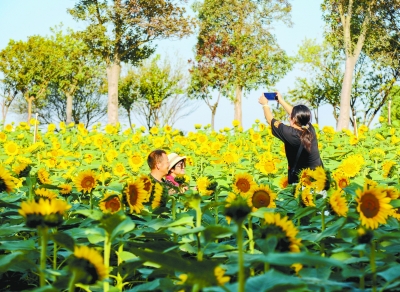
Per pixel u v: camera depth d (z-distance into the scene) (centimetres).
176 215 395
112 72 4050
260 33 4500
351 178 648
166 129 1641
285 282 194
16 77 4506
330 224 359
